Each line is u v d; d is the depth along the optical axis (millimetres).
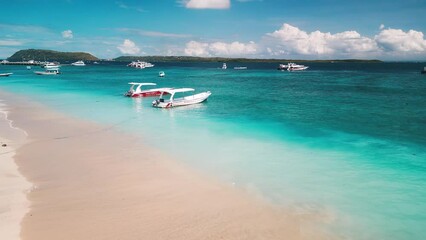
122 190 16047
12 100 49188
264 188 16562
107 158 20906
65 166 19312
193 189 16297
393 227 13172
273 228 12945
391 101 49406
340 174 18609
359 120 34406
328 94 59531
